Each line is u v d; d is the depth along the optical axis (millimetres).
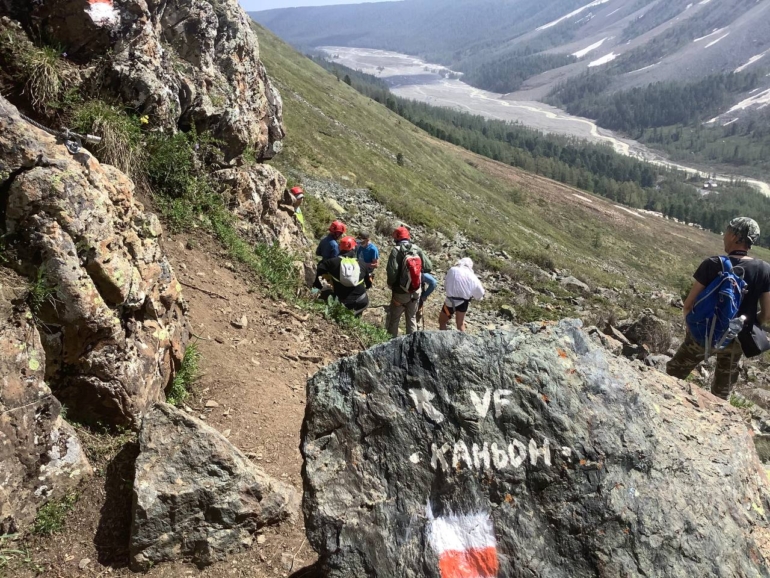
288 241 9023
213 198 7098
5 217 2949
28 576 2637
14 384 2770
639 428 2266
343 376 2369
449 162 100125
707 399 2881
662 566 2008
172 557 2836
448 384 2289
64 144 3307
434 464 2193
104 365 3229
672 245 108188
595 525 2051
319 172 28922
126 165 5750
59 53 5625
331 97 89500
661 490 2154
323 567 2113
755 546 2176
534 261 29312
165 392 3961
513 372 2295
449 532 2088
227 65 8375
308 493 2193
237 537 2957
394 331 7277
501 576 2012
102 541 2863
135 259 3686
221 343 5070
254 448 3906
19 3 5539
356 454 2244
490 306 16297
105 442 3260
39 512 2830
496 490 2139
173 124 6605
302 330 6098
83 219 3166
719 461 2412
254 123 9039
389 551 2080
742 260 4094
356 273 6805
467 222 45406
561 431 2184
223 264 6395
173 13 7305
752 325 4133
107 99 5871
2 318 2809
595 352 2432
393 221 24328
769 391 10734
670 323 17984
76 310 3057
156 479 2887
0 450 2678
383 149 68938
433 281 7699
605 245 93500
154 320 3773
